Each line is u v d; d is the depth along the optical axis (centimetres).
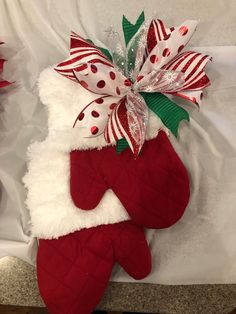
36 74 48
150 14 49
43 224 40
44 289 40
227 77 46
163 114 41
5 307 52
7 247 44
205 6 48
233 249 42
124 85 40
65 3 50
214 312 42
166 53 41
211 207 44
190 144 45
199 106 43
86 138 40
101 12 49
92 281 39
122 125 40
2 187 46
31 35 49
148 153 41
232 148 45
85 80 39
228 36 47
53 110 42
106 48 46
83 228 41
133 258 41
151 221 40
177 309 43
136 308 43
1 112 48
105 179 41
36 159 42
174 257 43
